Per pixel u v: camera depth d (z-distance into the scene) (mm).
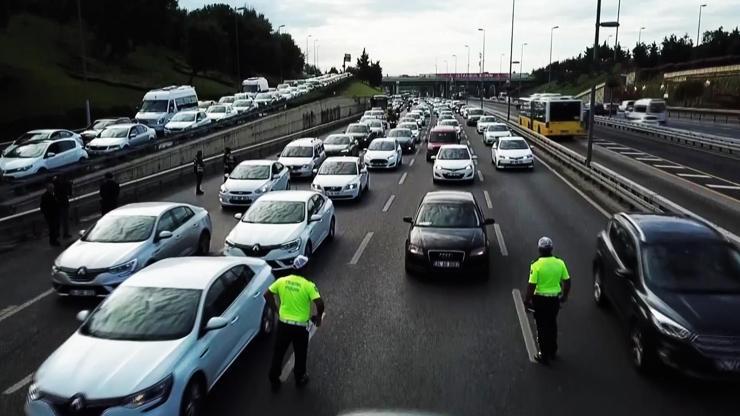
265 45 90750
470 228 11703
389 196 21219
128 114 46156
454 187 22875
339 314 9562
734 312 7012
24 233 15594
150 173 24328
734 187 21172
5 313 9984
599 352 8031
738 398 6750
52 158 22594
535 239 14266
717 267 7844
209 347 6785
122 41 60906
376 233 15430
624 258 8594
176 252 12109
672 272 7754
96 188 20281
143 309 6984
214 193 22016
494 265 12242
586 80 105062
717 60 67875
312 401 6824
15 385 7383
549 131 38969
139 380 5887
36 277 12039
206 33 70625
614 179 19438
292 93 61531
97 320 6914
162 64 78250
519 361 7793
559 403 6699
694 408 6551
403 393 6961
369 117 51531
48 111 40812
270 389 7129
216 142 31891
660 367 7289
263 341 8594
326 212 14219
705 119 55156
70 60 61344
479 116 59406
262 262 9125
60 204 14977
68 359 6258
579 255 12828
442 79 168125
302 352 7129
